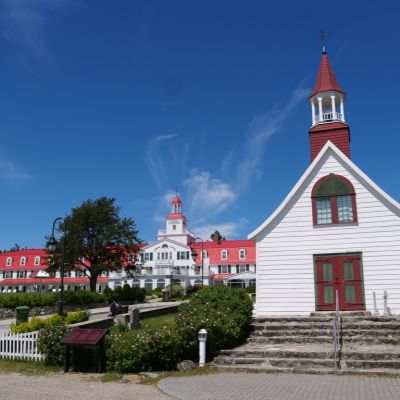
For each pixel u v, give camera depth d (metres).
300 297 21.27
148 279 82.44
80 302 42.12
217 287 19.02
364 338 16.38
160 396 10.66
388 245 20.59
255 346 16.27
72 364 14.47
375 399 9.89
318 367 13.63
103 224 67.19
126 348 13.80
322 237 21.56
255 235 22.39
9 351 16.41
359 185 21.56
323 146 23.14
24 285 90.19
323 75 25.81
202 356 14.41
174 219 93.31
